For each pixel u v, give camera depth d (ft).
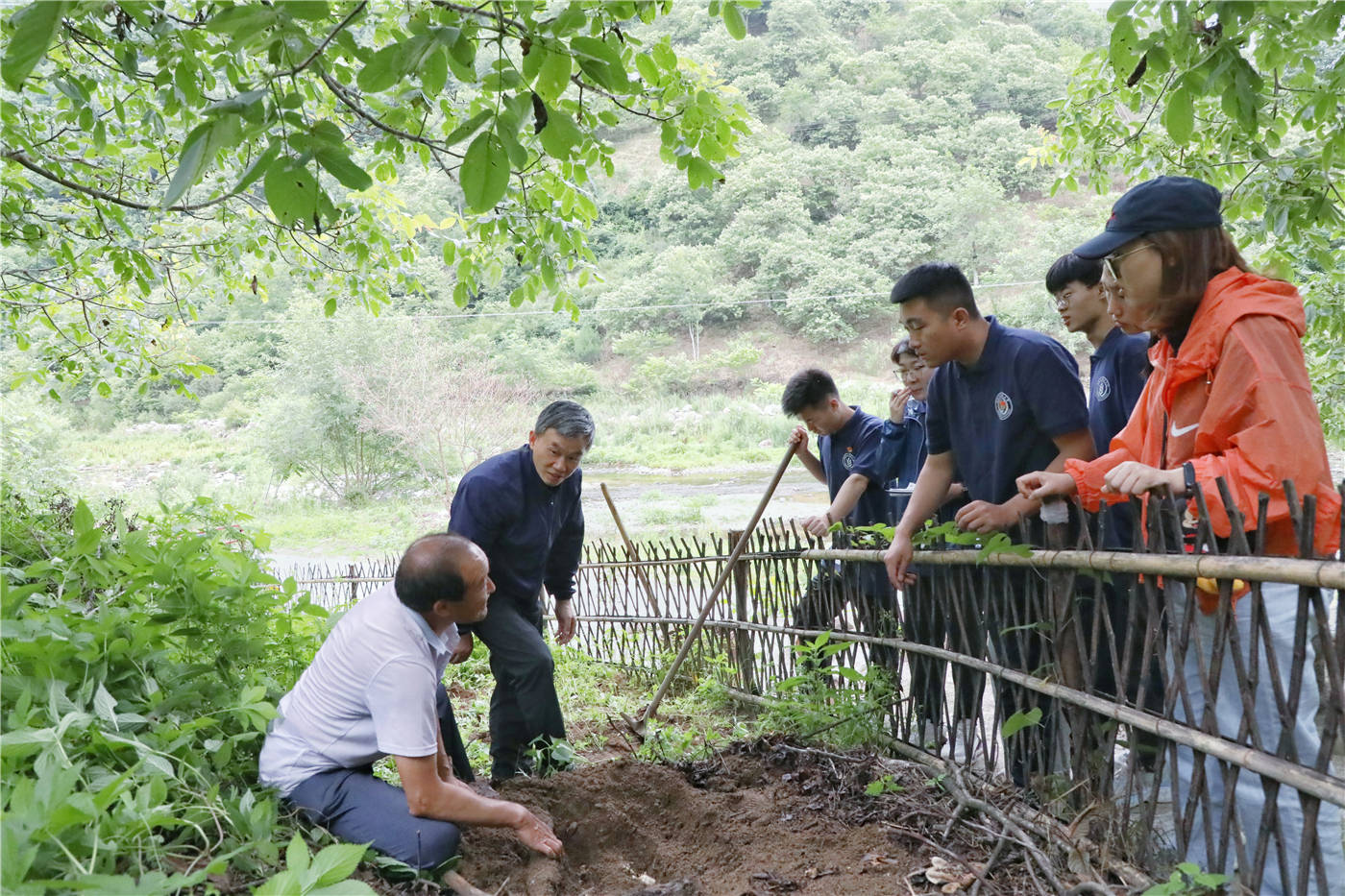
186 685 10.92
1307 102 15.19
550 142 9.47
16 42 7.69
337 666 10.53
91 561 11.94
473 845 10.88
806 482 98.63
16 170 21.81
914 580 13.28
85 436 155.43
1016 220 196.13
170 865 8.48
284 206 8.58
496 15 9.52
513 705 14.96
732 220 219.41
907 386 16.75
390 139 16.89
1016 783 11.75
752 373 171.83
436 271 179.73
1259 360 8.77
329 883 7.54
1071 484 10.41
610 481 110.83
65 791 7.54
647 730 16.99
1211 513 8.70
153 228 25.25
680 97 14.61
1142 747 9.93
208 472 129.29
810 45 264.72
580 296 203.72
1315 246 18.44
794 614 17.53
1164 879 9.12
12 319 26.94
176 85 12.80
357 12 8.88
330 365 99.09
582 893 10.67
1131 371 13.33
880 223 198.29
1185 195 9.31
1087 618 11.44
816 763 13.43
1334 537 8.83
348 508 97.30
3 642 9.68
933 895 9.73
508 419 106.73
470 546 10.50
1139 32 12.44
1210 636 9.34
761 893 10.28
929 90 252.42
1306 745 9.08
